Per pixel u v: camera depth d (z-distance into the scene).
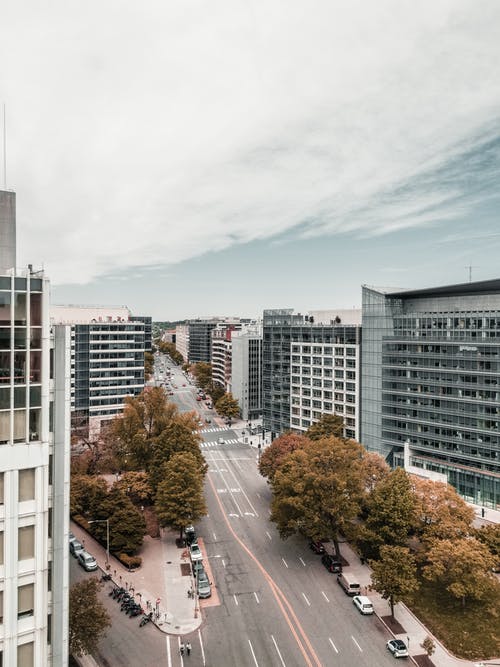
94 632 47.38
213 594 63.16
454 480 104.44
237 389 189.25
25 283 33.16
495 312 97.88
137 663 49.72
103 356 152.25
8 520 32.47
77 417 139.88
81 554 71.25
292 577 67.75
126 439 106.75
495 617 57.47
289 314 150.88
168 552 75.56
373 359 120.56
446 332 105.88
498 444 97.62
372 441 121.94
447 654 51.47
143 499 92.50
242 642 53.25
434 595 62.72
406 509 69.12
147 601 59.56
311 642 53.31
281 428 152.50
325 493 70.69
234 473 117.94
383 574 56.28
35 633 33.44
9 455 32.50
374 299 119.94
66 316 158.75
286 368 149.75
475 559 57.62
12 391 32.62
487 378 99.12
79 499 85.50
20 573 32.97
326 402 136.25
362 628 55.94
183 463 79.94
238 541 79.62
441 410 107.00
